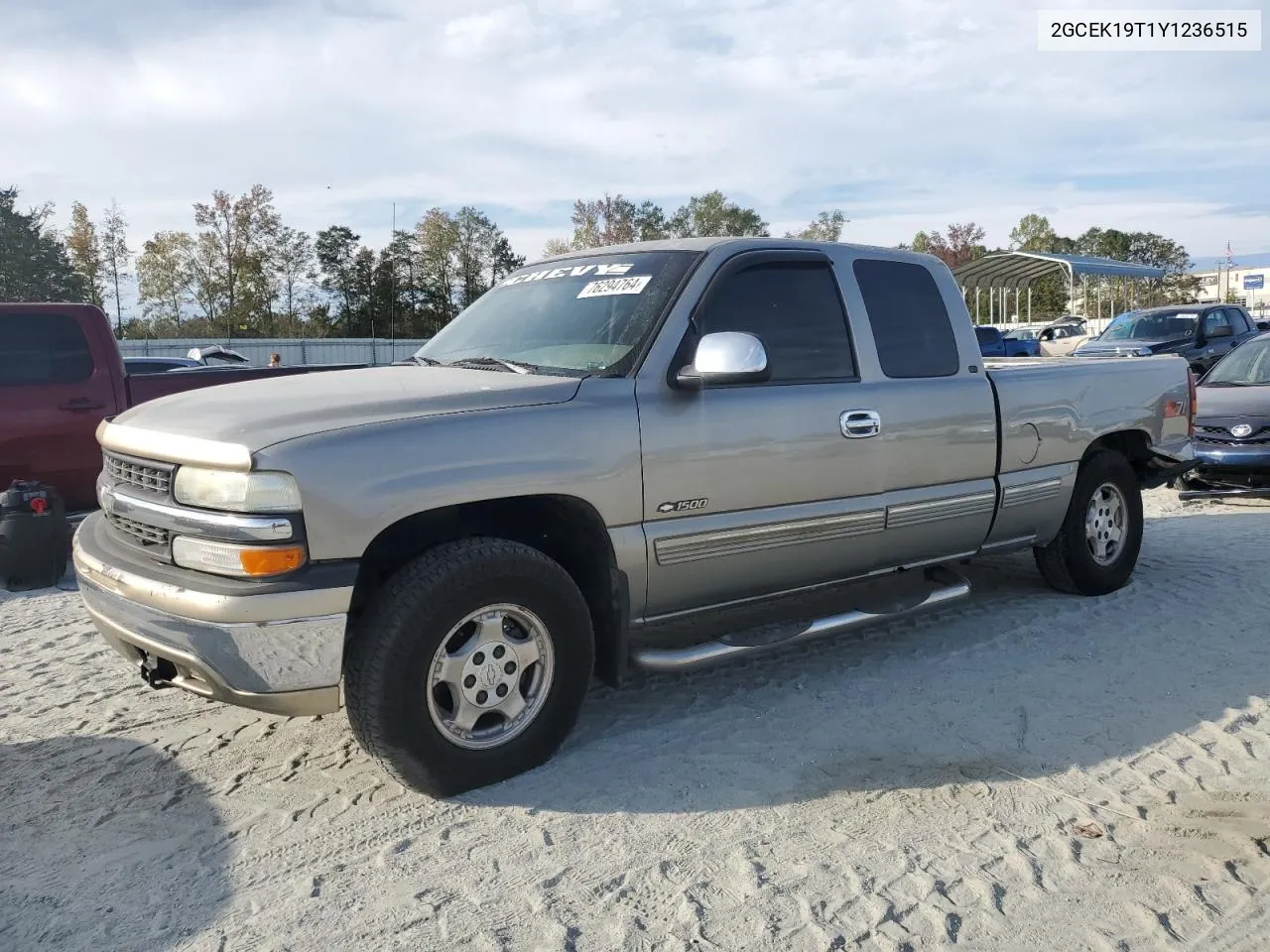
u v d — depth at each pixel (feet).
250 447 9.90
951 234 250.57
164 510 10.48
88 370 23.58
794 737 12.60
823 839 10.12
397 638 10.21
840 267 14.58
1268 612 17.54
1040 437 16.75
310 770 11.78
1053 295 207.92
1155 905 8.97
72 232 187.32
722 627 16.61
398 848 10.01
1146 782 11.32
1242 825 10.35
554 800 10.95
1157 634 16.47
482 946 8.43
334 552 10.00
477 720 11.07
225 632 9.77
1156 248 244.42
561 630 11.43
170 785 11.43
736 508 12.93
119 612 10.68
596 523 11.86
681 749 12.26
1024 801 10.89
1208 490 28.89
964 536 15.96
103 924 8.79
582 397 11.75
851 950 8.36
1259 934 8.56
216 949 8.43
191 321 197.26
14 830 10.46
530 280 15.24
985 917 8.80
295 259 203.41
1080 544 18.10
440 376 12.66
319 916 8.87
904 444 14.62
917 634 16.62
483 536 12.01
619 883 9.36
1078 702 13.67
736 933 8.58
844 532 14.05
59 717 13.51
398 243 216.74
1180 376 19.86
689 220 239.30
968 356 15.85
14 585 20.59
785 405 13.25
